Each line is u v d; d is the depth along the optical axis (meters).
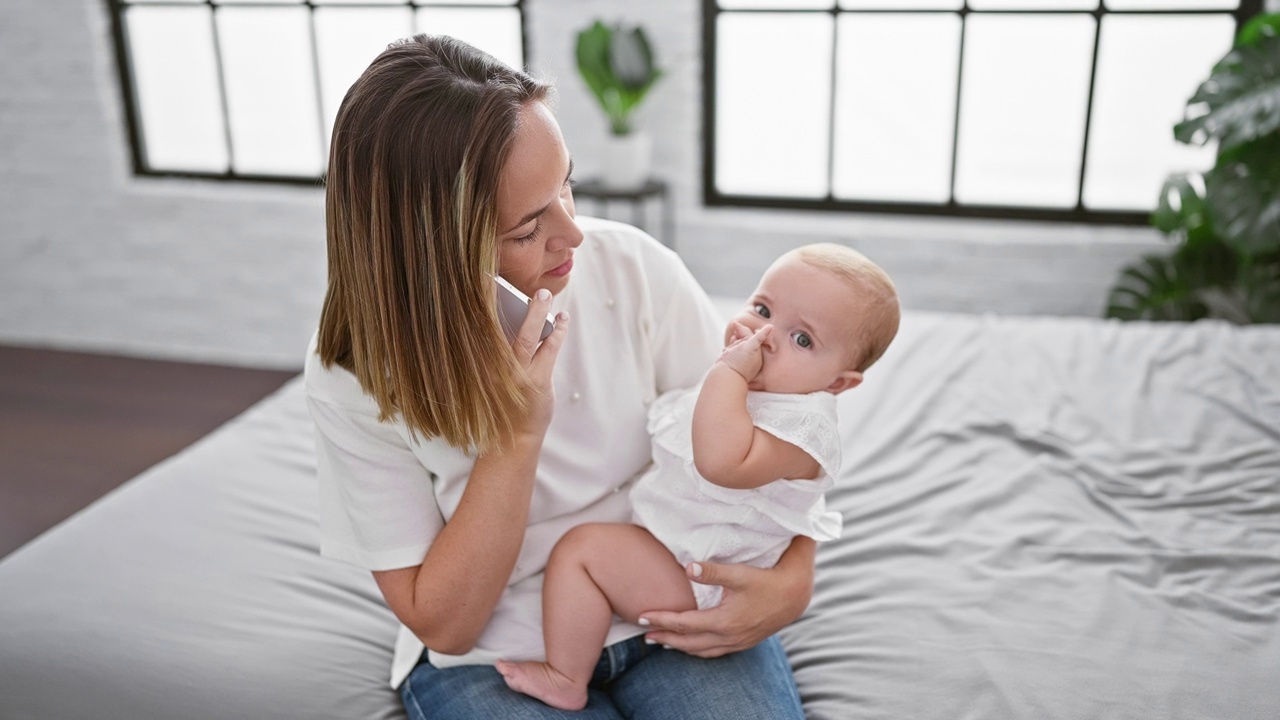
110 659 1.37
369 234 1.03
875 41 3.29
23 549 1.63
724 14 3.35
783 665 1.28
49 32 3.61
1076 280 3.20
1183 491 1.71
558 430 1.28
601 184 3.27
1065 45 3.16
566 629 1.20
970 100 3.29
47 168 3.78
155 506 1.72
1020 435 1.87
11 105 3.72
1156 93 3.15
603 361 1.29
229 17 3.63
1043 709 1.25
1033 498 1.71
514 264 1.09
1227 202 2.64
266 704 1.30
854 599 1.49
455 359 1.06
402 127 0.99
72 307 3.96
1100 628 1.39
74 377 3.72
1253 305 2.77
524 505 1.14
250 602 1.49
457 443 1.10
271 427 2.00
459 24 3.47
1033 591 1.47
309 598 1.52
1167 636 1.37
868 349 1.22
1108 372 2.12
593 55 3.09
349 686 1.34
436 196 1.00
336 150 1.03
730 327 1.25
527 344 1.08
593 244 1.31
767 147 3.49
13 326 4.04
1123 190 3.26
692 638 1.19
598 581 1.21
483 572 1.14
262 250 3.71
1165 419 1.93
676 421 1.25
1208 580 1.50
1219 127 2.62
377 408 1.15
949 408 1.99
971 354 2.20
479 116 0.99
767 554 1.24
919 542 1.59
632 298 1.32
